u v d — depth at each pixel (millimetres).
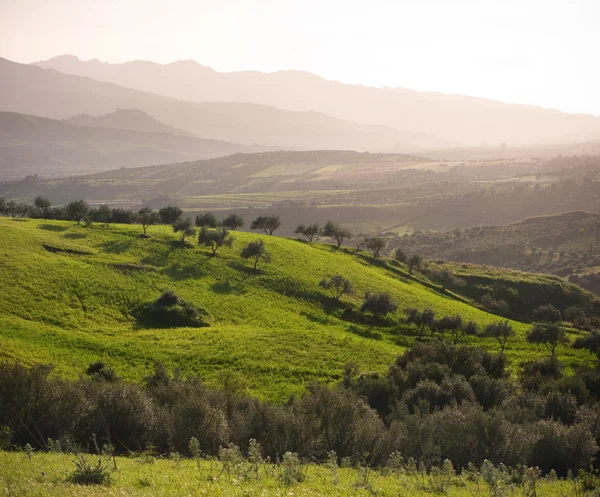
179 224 128375
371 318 103250
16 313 78438
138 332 80312
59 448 22781
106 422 29438
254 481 15406
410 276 141000
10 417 26984
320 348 79125
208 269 113250
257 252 119625
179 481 15016
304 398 34438
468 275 148625
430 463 27516
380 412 49906
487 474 20859
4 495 12297
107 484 14555
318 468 21078
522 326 113062
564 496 18703
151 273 105938
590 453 28875
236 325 89125
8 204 168375
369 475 19891
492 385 52844
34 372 28922
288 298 106125
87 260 106750
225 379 59156
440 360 64500
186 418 29016
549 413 42906
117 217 158125
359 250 155875
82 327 79312
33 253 104438
